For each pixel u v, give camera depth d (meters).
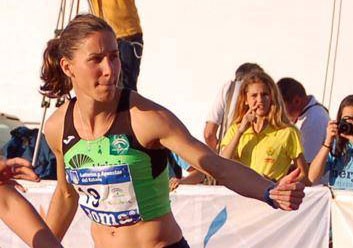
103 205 9.14
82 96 8.88
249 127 13.43
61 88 9.32
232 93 15.27
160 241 9.20
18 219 6.77
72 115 9.10
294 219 12.70
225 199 12.68
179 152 8.86
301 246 12.70
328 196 12.62
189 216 12.73
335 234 12.63
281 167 13.36
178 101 21.30
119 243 9.23
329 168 13.88
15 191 6.90
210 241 12.73
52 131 9.27
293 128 13.41
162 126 8.80
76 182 9.23
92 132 8.98
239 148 13.44
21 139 14.80
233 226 12.72
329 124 13.34
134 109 8.88
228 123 15.03
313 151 14.87
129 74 14.21
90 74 8.63
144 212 9.11
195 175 13.77
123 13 14.27
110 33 8.70
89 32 8.63
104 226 9.31
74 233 12.73
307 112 15.03
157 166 9.05
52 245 6.69
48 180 13.09
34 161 13.77
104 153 8.95
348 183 13.70
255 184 8.48
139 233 9.18
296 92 15.02
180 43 21.34
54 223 9.98
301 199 8.27
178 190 12.73
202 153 8.74
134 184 9.02
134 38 14.35
